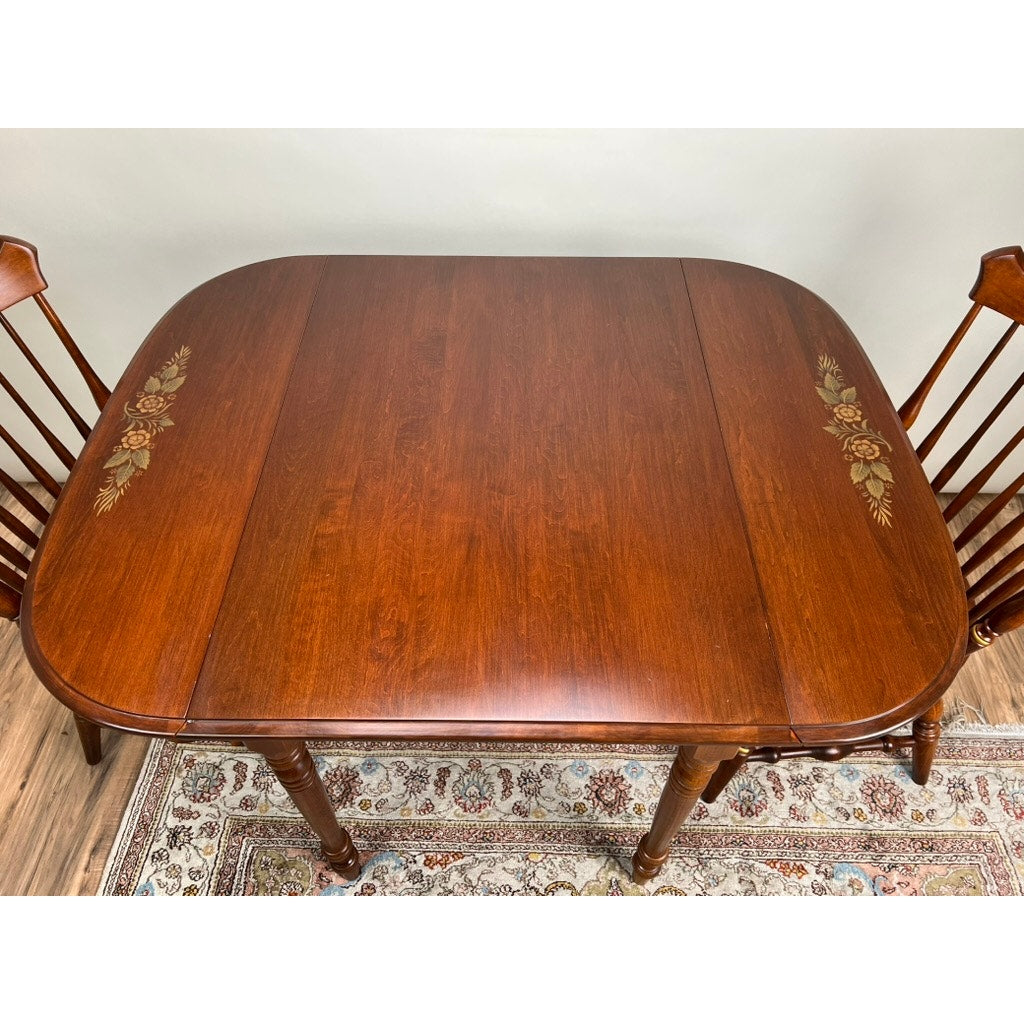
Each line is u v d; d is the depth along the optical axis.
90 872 1.41
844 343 1.28
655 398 1.19
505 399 1.18
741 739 0.84
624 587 0.95
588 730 0.84
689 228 1.51
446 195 1.46
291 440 1.12
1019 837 1.46
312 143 1.37
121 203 1.45
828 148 1.36
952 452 1.93
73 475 1.08
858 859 1.43
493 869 1.42
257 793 1.50
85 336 1.69
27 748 1.56
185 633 0.91
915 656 0.89
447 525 1.02
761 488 1.06
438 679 0.87
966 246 1.50
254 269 1.40
